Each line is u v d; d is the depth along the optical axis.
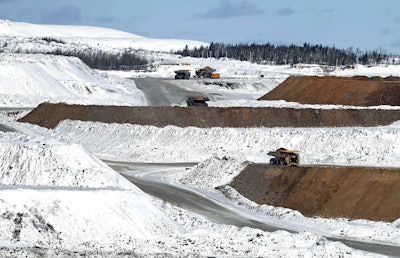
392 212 101.38
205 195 122.31
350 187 108.25
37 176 97.50
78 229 85.69
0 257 74.31
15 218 84.12
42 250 78.50
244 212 111.38
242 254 80.81
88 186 97.31
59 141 108.25
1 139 107.44
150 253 79.94
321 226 101.56
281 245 85.12
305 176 114.69
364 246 90.50
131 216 90.12
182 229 95.06
